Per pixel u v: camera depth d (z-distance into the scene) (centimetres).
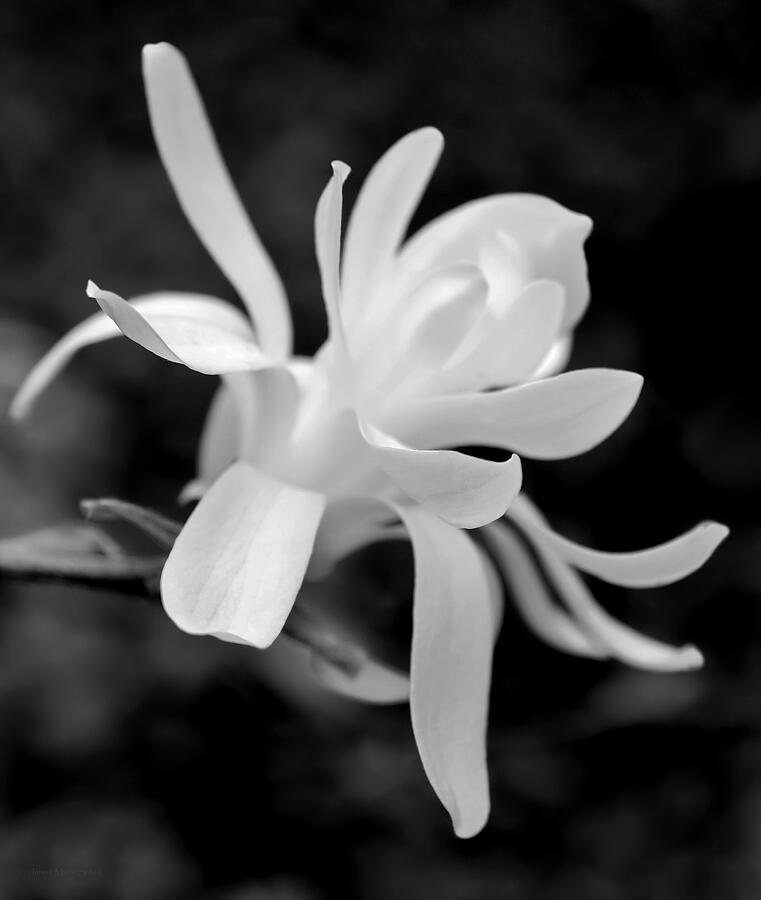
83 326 37
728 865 74
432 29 90
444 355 35
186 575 32
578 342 84
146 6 95
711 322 84
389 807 76
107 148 95
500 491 31
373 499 35
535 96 87
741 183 83
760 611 79
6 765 70
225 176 36
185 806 73
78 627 69
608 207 86
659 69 86
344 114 90
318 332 86
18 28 96
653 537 84
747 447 82
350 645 34
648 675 78
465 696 34
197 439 84
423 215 88
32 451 63
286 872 74
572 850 77
